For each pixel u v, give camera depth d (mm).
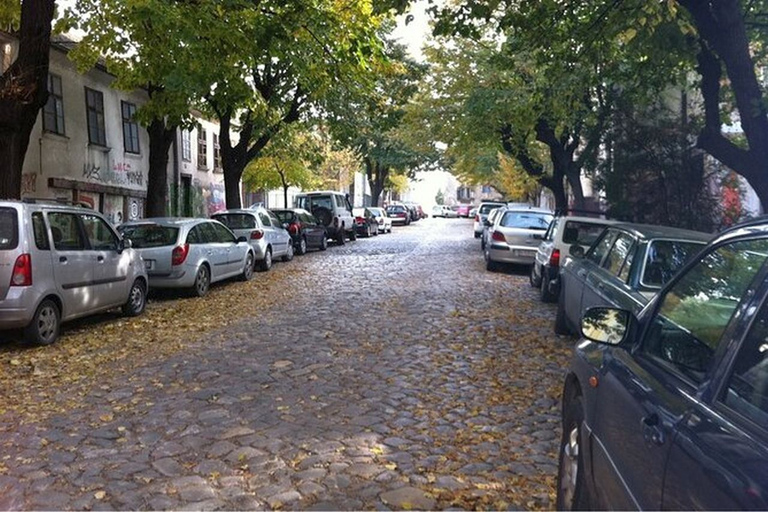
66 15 14406
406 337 8922
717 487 1909
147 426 5414
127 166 21906
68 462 4695
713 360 2385
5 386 6590
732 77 8383
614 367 3242
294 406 5938
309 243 23391
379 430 5359
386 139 42688
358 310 11062
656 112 14859
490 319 10312
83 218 9336
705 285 2805
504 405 6047
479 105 20016
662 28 9586
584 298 7430
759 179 8727
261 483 4348
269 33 11195
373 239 32250
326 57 13703
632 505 2551
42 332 8195
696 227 14359
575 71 12594
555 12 10102
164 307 11492
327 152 41562
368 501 4109
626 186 15156
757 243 2490
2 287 7789
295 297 12594
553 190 23516
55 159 17641
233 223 17344
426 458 4801
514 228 16578
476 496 4195
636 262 6359
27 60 10219
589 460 3350
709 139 9180
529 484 4402
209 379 6797
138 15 10195
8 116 10000
